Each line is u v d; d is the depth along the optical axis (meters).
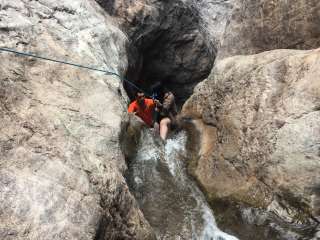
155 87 9.54
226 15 10.79
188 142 6.36
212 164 5.64
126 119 5.27
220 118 5.94
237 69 5.96
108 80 5.65
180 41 9.43
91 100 5.05
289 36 6.75
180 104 10.14
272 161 4.88
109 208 3.67
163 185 5.41
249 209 4.89
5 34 5.01
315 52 5.07
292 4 6.69
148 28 8.72
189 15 9.54
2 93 4.07
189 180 5.70
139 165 5.46
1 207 3.06
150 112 6.68
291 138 4.75
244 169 5.20
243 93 5.64
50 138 3.86
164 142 6.22
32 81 4.65
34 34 5.37
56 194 3.34
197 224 5.01
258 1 7.34
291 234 4.52
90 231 3.27
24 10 5.60
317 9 6.32
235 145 5.43
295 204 4.60
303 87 4.88
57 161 3.63
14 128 3.73
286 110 4.93
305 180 4.57
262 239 4.68
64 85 5.00
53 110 4.45
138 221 4.00
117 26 7.92
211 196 5.31
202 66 9.75
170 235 4.76
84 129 4.59
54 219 3.17
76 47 5.78
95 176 3.74
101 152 4.51
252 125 5.29
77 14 6.37
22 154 3.52
